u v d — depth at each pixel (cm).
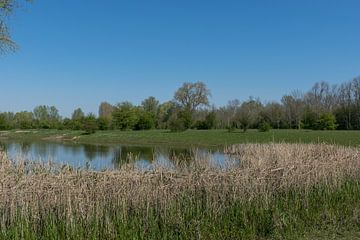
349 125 7325
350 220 948
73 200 759
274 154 1609
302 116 7519
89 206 764
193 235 795
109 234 757
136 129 7894
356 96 7569
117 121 7731
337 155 1359
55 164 886
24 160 900
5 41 1664
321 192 1117
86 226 757
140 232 780
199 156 1143
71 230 738
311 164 1140
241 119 6825
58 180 775
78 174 801
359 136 4781
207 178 888
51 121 8875
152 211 812
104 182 794
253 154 1752
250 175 950
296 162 1117
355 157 1359
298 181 1052
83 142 5450
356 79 7800
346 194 1160
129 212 811
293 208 975
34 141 5572
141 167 888
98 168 903
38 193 749
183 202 852
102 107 10594
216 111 8106
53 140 5881
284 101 7962
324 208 1027
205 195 879
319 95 8662
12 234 714
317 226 909
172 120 7144
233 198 900
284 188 1018
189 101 8494
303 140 4397
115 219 790
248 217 893
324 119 6888
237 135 5672
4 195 730
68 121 8275
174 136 5828
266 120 7700
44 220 750
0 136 6719
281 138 4838
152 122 7994
